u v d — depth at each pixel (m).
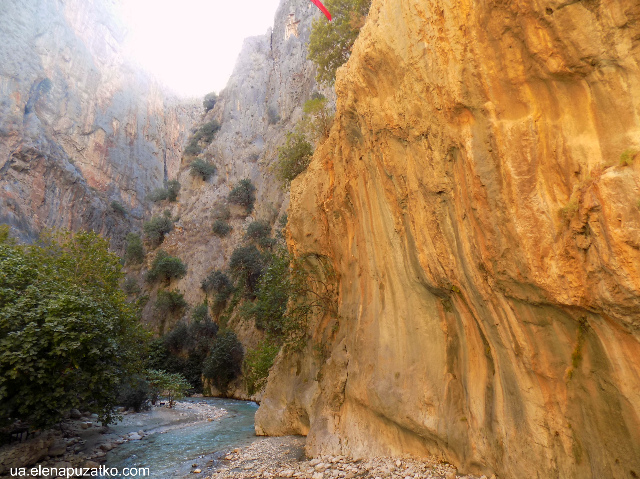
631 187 3.76
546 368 5.29
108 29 113.31
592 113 4.35
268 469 9.50
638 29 3.86
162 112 121.94
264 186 57.78
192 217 64.38
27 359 10.81
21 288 13.15
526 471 5.54
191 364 43.03
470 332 7.27
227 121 74.19
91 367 12.46
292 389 14.33
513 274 5.25
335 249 13.09
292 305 16.03
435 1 5.89
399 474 7.44
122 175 95.00
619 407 4.43
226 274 52.50
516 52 4.96
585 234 4.31
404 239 8.49
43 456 11.59
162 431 16.84
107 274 17.39
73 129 89.69
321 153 14.47
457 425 7.25
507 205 5.14
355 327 10.98
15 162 67.69
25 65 79.69
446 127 6.14
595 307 4.41
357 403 9.94
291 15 76.94
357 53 8.41
